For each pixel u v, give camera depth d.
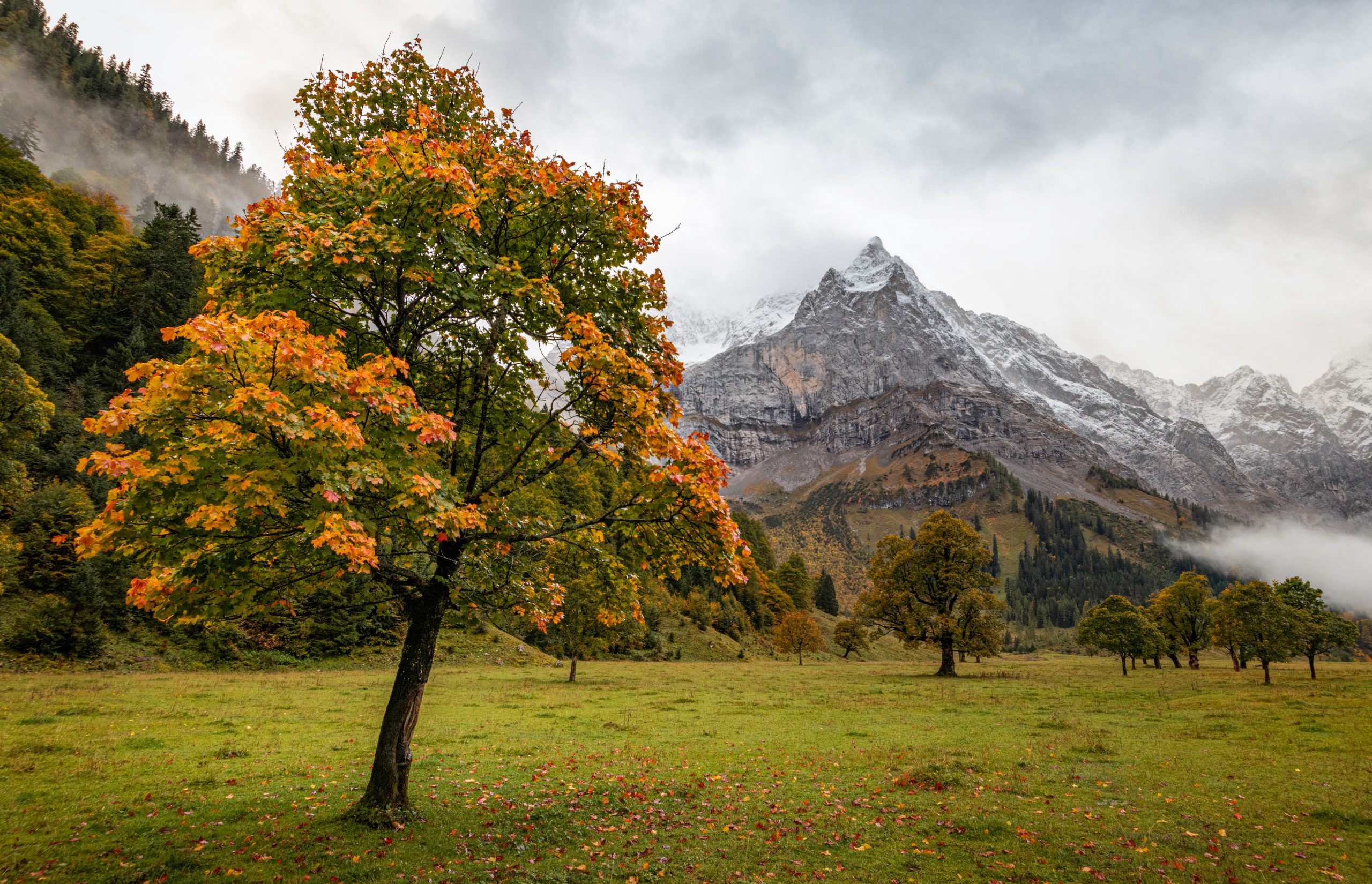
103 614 41.78
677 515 10.66
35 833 10.23
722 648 94.00
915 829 11.78
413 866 9.30
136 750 17.45
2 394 31.33
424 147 10.12
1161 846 10.74
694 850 10.57
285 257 8.93
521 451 12.61
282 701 29.19
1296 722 25.48
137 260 84.38
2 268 64.69
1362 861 9.91
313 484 8.05
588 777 16.27
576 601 48.03
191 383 7.34
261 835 10.45
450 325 11.67
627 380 10.43
